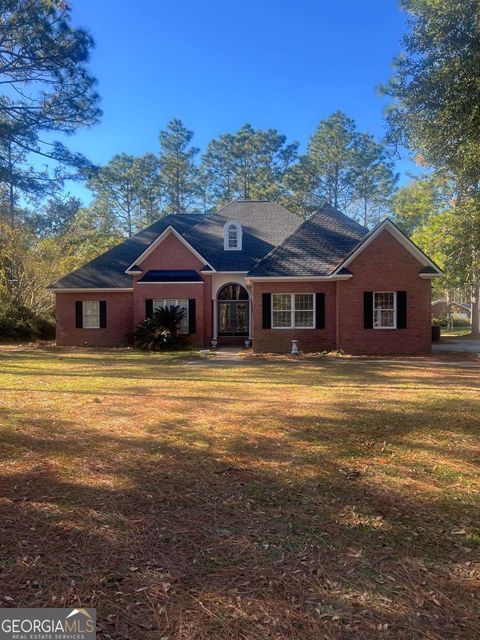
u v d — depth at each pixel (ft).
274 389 32.94
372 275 59.47
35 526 12.08
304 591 9.35
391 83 39.14
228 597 9.15
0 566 10.19
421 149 42.06
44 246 97.09
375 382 36.32
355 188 171.42
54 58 47.98
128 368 46.91
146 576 9.86
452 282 97.14
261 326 62.95
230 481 15.24
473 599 9.12
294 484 14.99
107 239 160.04
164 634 8.14
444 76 35.06
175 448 18.72
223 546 11.12
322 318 62.23
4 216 89.51
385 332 59.52
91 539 11.43
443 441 19.57
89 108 52.26
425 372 42.60
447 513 12.91
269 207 89.15
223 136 175.52
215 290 75.00
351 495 14.14
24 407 26.66
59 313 77.56
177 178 173.06
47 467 16.55
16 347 74.64
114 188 168.35
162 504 13.47
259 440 19.77
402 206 144.77
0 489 14.52
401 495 14.14
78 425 22.45
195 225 86.74
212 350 68.13
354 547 11.08
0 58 48.08
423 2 34.99
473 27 33.22
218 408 26.25
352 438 20.07
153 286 72.64
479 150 37.22
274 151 175.01
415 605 8.92
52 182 52.31
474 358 54.80
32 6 46.21
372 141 168.76
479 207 53.06
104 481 15.24
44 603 8.98
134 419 23.66
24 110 50.03
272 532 11.82
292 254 64.54
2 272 89.10
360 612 8.71
